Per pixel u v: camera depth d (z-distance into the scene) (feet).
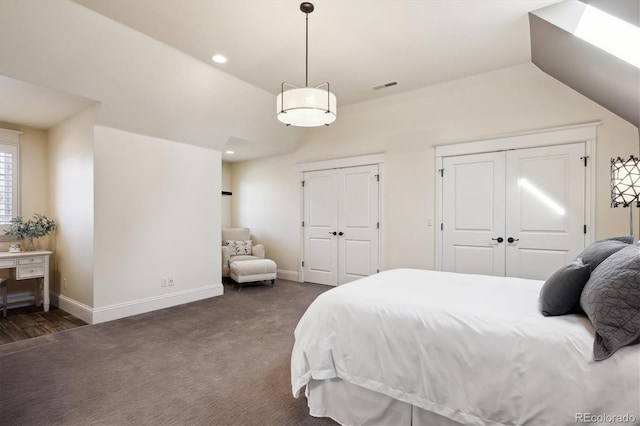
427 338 4.97
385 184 15.28
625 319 3.84
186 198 14.01
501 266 12.35
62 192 12.91
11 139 13.12
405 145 14.67
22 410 6.07
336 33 9.46
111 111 11.06
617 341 3.79
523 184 11.93
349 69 11.84
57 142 13.29
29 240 12.99
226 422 5.76
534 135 11.67
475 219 12.90
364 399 5.53
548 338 4.23
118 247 11.72
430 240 13.97
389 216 15.16
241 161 21.61
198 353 8.63
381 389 5.21
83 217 11.57
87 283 11.33
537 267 11.68
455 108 13.37
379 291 6.39
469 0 7.94
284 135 17.35
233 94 13.30
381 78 12.61
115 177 11.66
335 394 5.83
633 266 4.02
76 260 11.96
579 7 7.57
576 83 10.18
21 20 7.88
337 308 5.93
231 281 18.29
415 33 9.46
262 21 8.83
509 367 4.31
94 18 8.54
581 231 10.91
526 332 4.39
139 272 12.31
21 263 11.84
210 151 15.06
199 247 14.47
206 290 14.58
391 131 15.11
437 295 6.05
